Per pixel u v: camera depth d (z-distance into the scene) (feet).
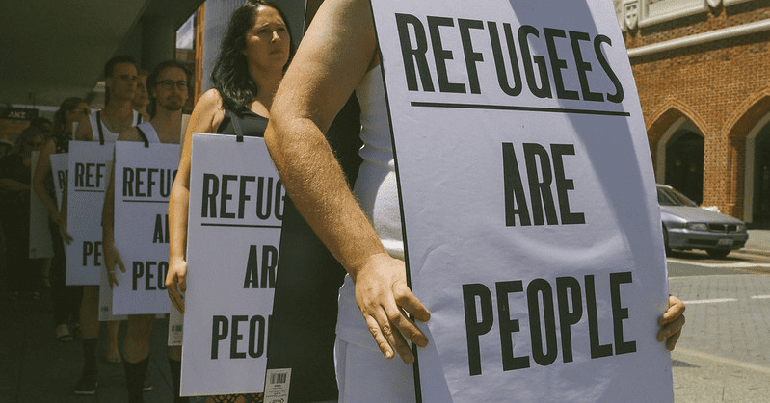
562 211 4.30
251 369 8.66
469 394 3.84
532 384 4.02
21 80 54.44
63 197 16.47
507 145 4.20
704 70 67.21
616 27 4.92
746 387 14.33
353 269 3.97
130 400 11.20
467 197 4.00
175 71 12.19
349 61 4.31
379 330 3.82
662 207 46.47
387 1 4.09
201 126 8.92
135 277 11.35
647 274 4.56
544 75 4.47
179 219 9.02
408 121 3.95
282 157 4.10
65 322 18.20
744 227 44.60
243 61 9.13
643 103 73.87
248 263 8.68
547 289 4.15
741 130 65.00
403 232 3.82
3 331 19.22
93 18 32.60
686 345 19.38
